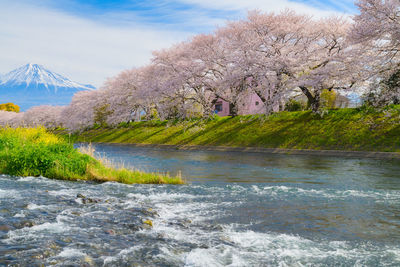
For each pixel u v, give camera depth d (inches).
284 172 759.7
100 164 700.0
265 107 1555.1
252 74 1544.0
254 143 1485.0
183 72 1795.0
